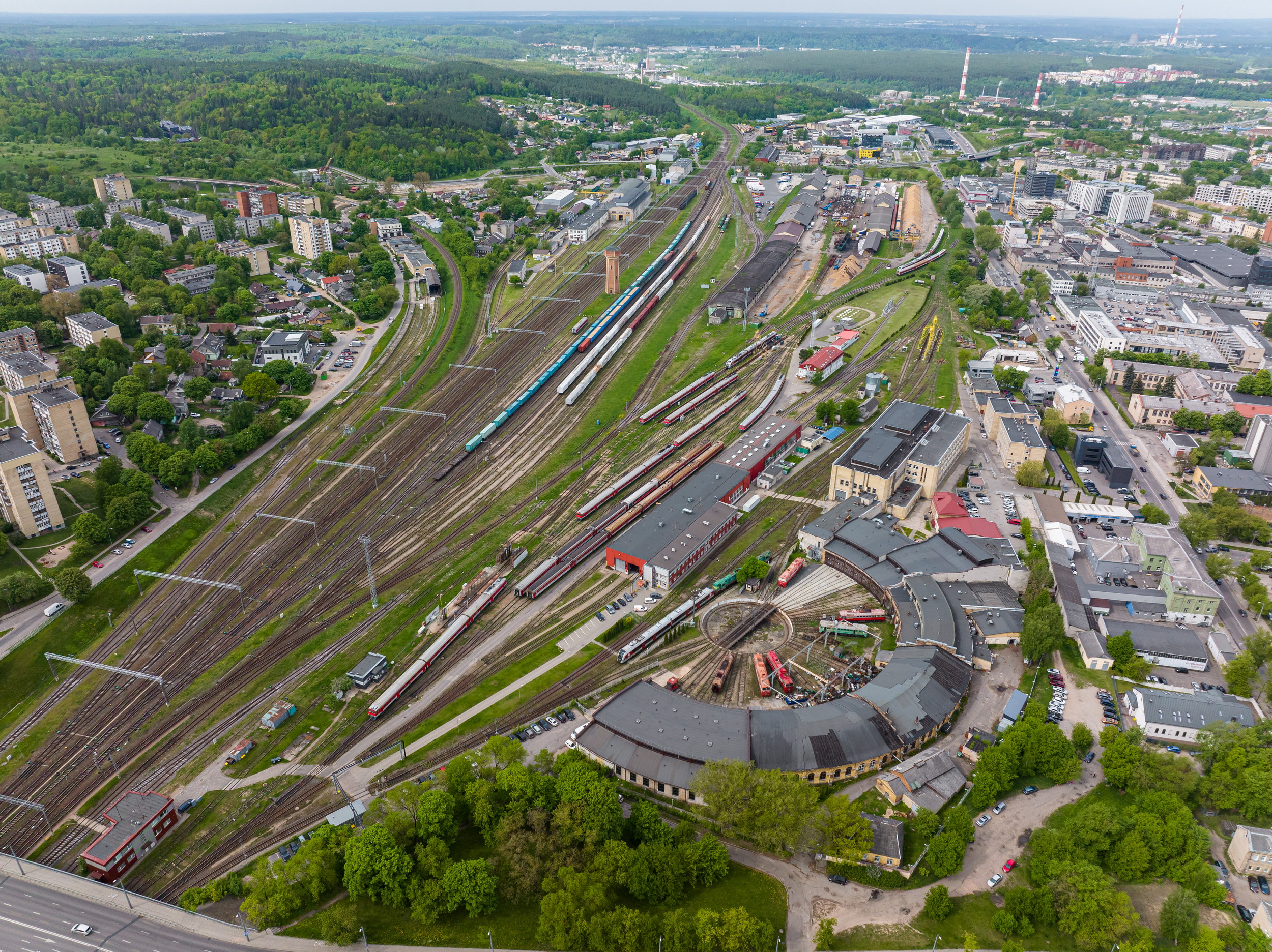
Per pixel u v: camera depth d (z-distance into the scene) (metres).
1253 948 153.38
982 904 167.62
